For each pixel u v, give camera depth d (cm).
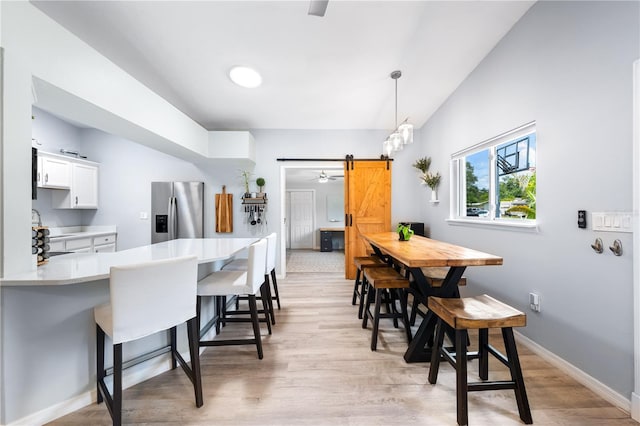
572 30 175
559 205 186
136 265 131
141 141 293
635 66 138
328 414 147
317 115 397
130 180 435
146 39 237
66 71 169
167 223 429
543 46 198
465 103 308
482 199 299
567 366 180
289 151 445
